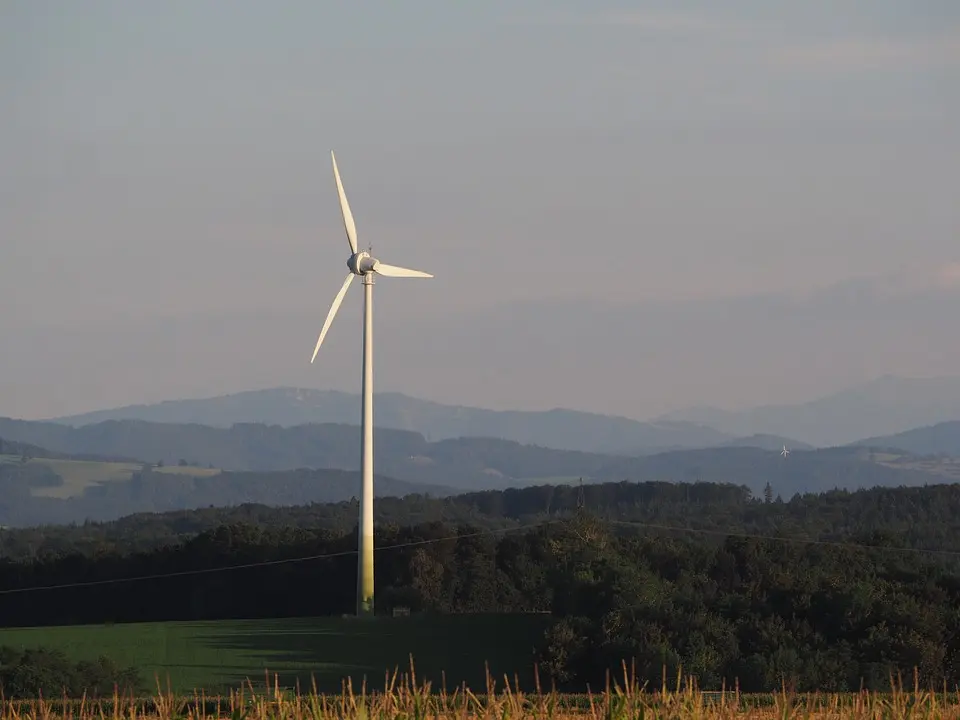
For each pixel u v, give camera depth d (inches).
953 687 5487.2
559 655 6097.4
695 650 5762.8
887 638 5718.5
